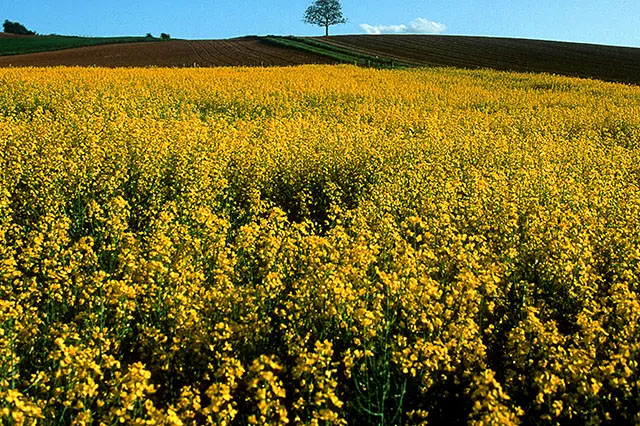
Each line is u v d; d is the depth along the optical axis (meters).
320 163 11.15
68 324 5.27
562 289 6.48
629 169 12.70
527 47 64.69
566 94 26.81
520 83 31.53
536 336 4.98
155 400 4.77
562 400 4.49
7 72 25.02
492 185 9.36
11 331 4.66
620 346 4.84
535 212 8.35
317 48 58.25
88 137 11.47
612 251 7.01
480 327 5.54
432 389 4.77
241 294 5.45
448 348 4.69
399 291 5.32
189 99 19.81
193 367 4.86
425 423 4.17
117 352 5.02
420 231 8.05
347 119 17.14
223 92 20.67
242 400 4.67
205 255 6.63
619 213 8.52
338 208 8.37
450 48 62.47
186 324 4.89
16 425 3.48
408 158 11.90
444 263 6.38
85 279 5.71
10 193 8.36
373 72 34.38
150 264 5.52
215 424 3.89
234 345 5.00
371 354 4.39
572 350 4.43
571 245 6.55
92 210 7.59
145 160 10.20
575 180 10.83
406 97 22.59
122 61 48.47
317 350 4.15
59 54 54.22
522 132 17.33
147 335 4.99
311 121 16.33
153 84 22.27
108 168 9.66
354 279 5.59
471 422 3.79
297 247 6.46
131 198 9.36
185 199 8.80
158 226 7.18
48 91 18.84
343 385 4.68
